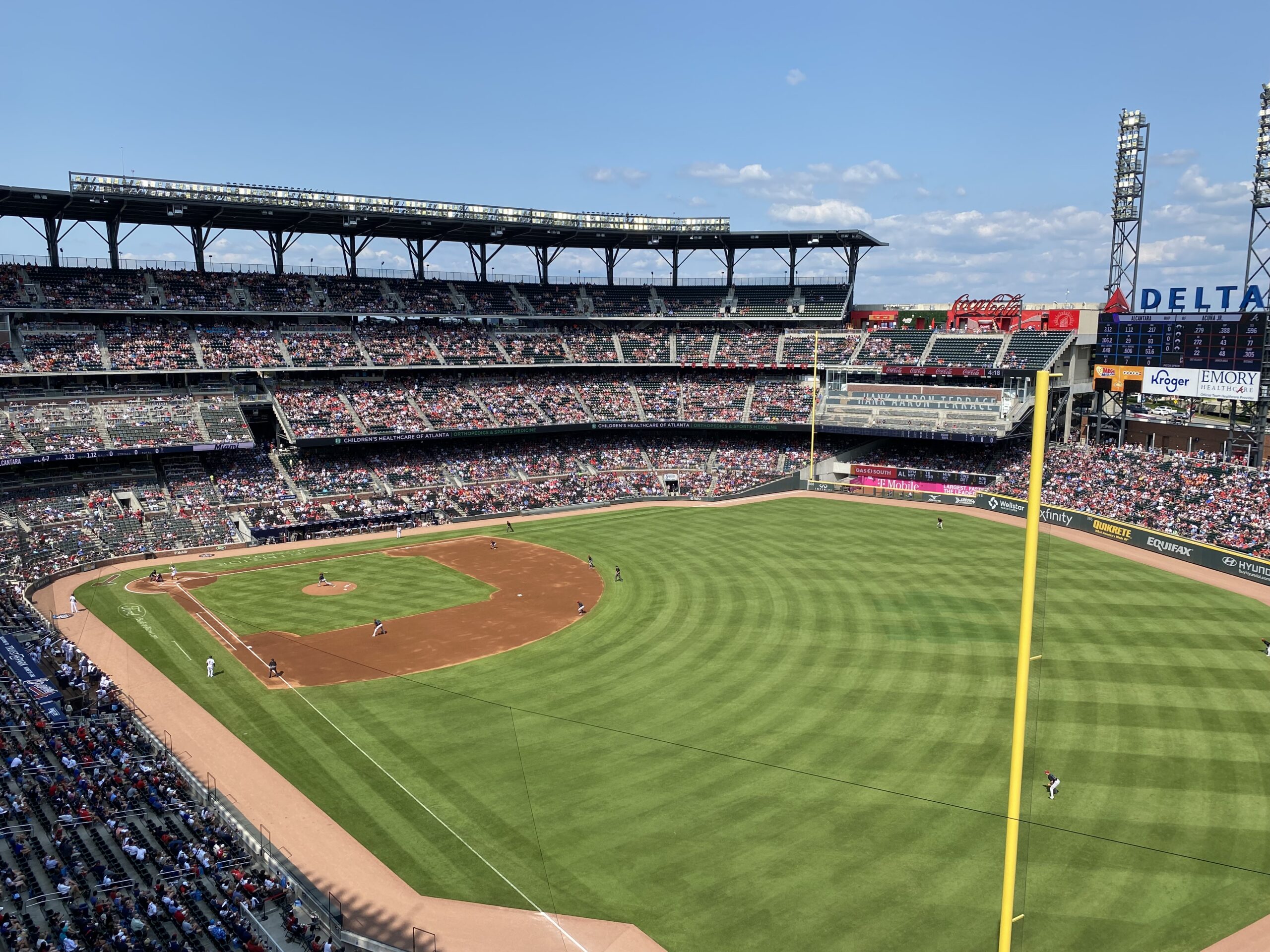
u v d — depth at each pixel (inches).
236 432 3203.7
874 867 1066.1
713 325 4552.2
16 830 1074.7
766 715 1503.4
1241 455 3201.3
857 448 3946.9
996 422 3604.8
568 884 1050.1
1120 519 2869.1
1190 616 1996.8
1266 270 3036.4
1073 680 1627.7
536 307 4370.1
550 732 1469.0
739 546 2815.0
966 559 2581.2
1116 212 3750.0
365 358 3722.9
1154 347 3361.2
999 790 1240.8
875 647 1825.8
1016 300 3944.4
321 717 1549.0
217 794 1263.5
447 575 2559.1
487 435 3683.6
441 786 1294.3
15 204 3097.9
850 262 4411.9
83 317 3376.0
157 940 899.4
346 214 3390.7
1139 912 976.9
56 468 3048.7
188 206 3193.9
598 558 2731.3
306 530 3088.1
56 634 1855.3
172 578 2527.1
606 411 4089.6
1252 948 918.4
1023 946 919.0
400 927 976.9
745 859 1087.0
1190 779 1261.1
